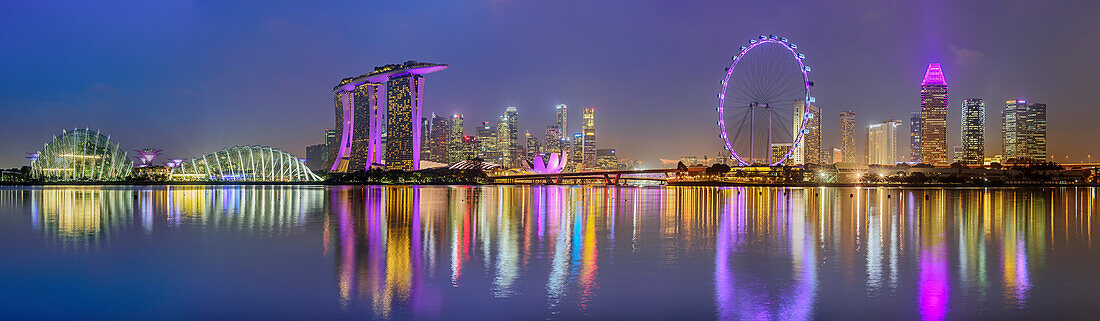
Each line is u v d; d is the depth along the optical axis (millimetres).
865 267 42688
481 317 30172
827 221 79375
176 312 31078
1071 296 34188
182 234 61656
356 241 56344
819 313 30906
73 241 56188
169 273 40219
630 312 31062
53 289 35938
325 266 42625
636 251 50188
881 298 33688
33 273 40469
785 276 39531
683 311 31250
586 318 30062
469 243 55156
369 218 82500
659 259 46031
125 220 77312
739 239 58594
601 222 77188
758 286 36656
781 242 56312
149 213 89125
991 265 43500
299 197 151625
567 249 51250
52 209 97562
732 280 38344
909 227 71000
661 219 82250
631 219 82062
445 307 31875
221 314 30719
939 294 34562
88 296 34219
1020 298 33688
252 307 31859
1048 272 40750
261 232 63750
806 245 54188
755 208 108938
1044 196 170250
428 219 81188
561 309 31531
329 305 32219
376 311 31125
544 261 44969
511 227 70250
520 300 33250
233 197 148125
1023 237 60750
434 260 45188
